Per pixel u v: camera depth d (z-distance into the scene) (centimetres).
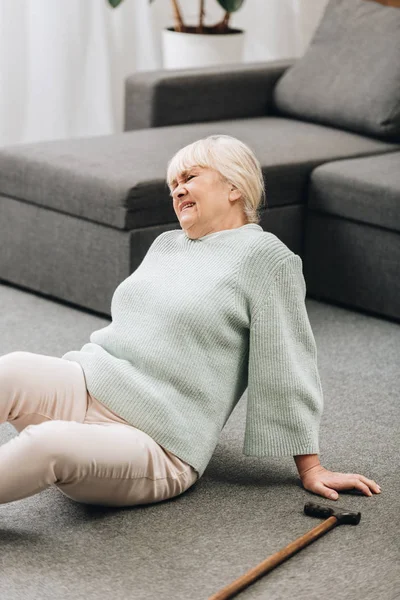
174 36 518
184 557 200
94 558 198
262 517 216
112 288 339
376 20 430
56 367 219
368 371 307
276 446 218
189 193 223
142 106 427
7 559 197
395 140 414
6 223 374
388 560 200
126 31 557
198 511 217
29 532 207
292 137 404
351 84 421
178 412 213
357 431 263
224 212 226
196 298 216
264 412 218
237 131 412
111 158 355
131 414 211
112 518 213
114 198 327
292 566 197
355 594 188
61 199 347
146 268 231
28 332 332
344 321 355
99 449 200
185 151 227
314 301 377
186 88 429
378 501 224
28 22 511
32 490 197
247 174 225
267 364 216
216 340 216
